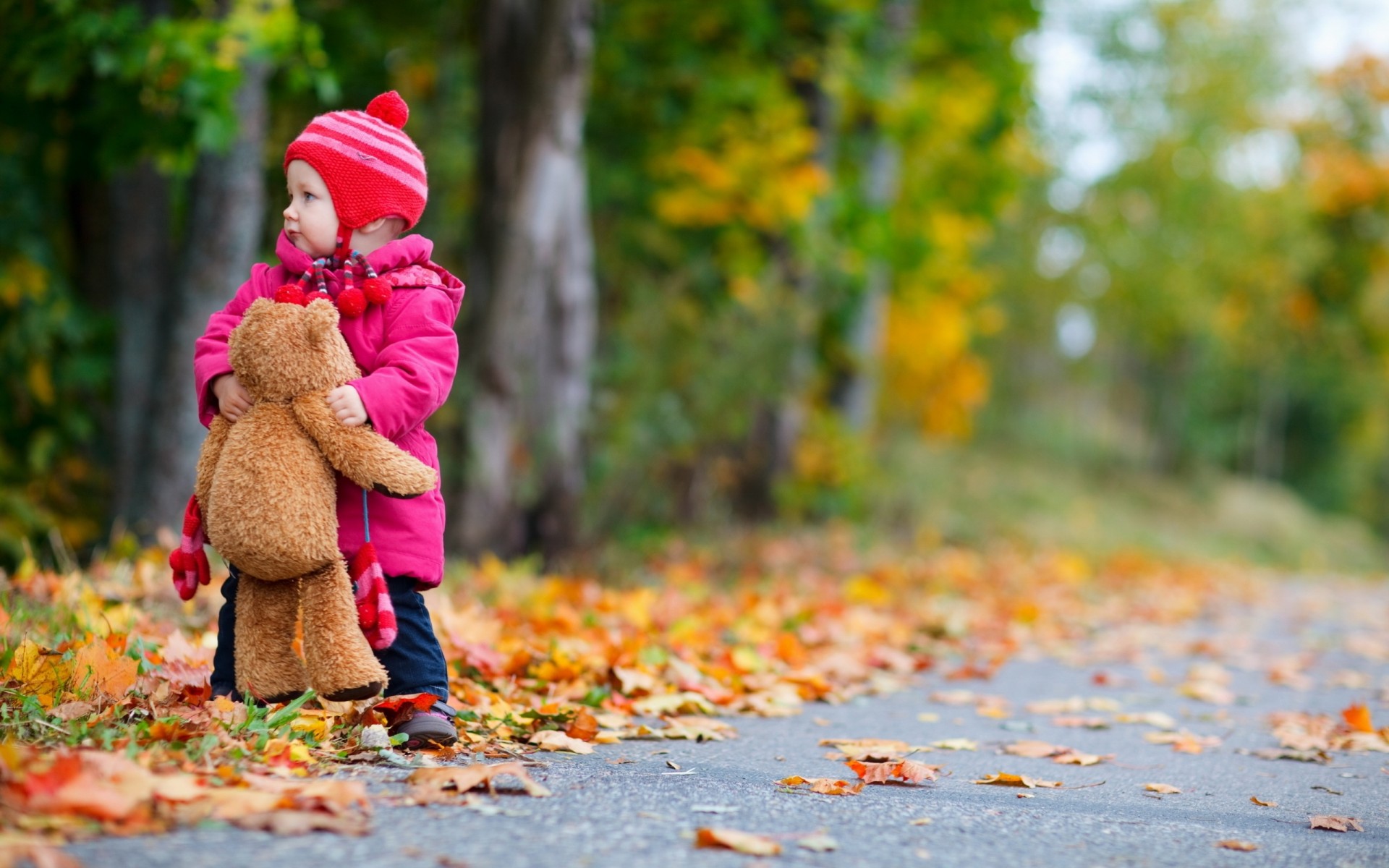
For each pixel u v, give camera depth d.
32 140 8.54
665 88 12.71
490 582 7.43
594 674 4.91
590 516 10.48
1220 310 34.66
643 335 11.41
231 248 7.73
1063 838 2.98
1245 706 5.82
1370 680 6.97
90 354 8.80
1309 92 34.34
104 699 3.41
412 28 11.27
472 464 9.16
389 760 3.22
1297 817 3.47
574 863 2.43
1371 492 46.34
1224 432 42.03
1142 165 32.19
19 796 2.38
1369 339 38.91
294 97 9.57
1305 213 34.19
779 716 4.96
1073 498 26.42
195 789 2.58
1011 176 18.72
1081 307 36.09
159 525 7.73
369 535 3.29
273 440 3.12
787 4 13.04
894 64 14.04
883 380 24.03
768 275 12.51
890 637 7.37
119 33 6.88
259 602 3.30
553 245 9.37
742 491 14.18
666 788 3.23
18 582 5.25
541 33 9.04
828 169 14.10
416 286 3.41
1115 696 5.95
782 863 2.56
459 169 11.69
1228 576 17.02
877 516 15.89
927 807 3.24
